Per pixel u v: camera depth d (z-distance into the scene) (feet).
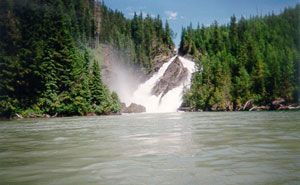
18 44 244.83
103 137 68.39
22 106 208.13
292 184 27.81
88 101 236.02
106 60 384.27
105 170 35.53
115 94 262.67
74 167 37.50
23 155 46.98
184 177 31.60
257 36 485.97
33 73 213.46
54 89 219.61
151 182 30.12
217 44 494.18
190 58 492.54
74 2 389.39
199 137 64.03
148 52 464.24
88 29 388.78
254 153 43.68
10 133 84.43
